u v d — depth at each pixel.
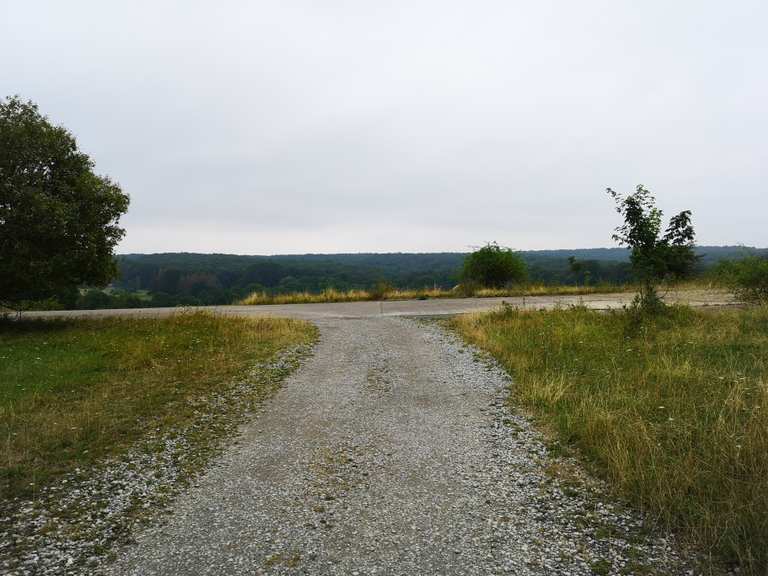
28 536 3.92
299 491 4.63
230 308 19.66
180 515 4.23
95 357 9.68
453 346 10.86
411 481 4.81
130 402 7.16
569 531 3.91
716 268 20.12
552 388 7.25
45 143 12.28
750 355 8.49
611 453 4.96
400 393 7.67
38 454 5.43
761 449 4.67
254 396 7.52
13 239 11.70
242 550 3.71
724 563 3.45
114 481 4.86
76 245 12.55
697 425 5.50
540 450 5.44
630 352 9.16
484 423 6.32
